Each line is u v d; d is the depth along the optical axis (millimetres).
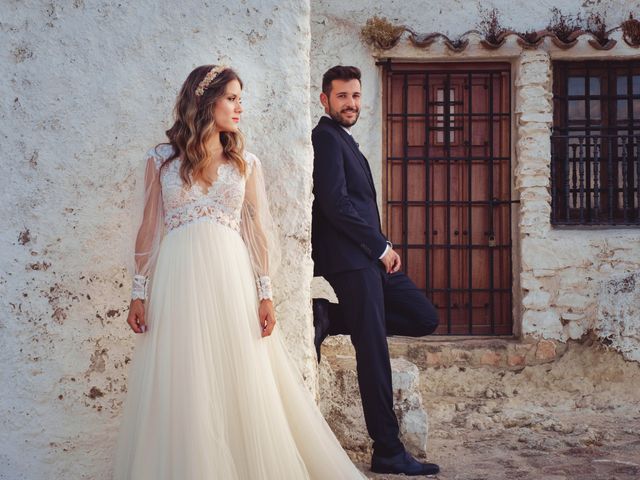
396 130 7074
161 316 3402
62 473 3922
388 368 4453
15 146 3979
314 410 3779
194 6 4098
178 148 3545
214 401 3314
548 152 6828
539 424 5680
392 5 6910
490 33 6812
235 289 3465
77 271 3982
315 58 6824
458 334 7098
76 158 4000
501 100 7059
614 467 4668
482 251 7117
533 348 6742
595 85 7121
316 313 4676
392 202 7062
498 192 7082
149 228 3572
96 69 4023
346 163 4516
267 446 3385
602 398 6367
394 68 7016
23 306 3947
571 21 6977
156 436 3305
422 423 4852
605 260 6801
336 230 4492
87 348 3973
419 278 7129
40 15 4012
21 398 3922
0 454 3900
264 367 3498
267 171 4137
